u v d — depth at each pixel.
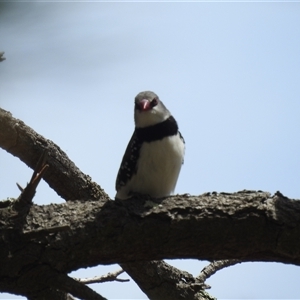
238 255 7.62
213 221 7.46
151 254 7.68
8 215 7.36
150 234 7.52
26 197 7.37
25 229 7.37
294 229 7.30
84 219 7.52
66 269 7.47
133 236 7.51
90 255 7.51
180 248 7.59
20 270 7.27
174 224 7.48
